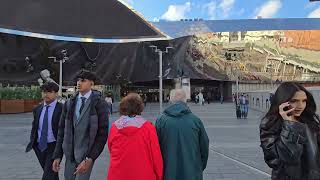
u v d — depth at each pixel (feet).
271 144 9.07
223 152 38.81
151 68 230.89
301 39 239.09
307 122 9.21
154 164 13.64
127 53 229.45
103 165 31.58
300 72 239.30
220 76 237.04
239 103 95.55
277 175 9.15
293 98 9.09
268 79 238.89
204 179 25.98
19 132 64.80
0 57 176.65
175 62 228.43
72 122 16.65
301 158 8.83
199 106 170.91
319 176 8.74
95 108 16.51
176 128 14.57
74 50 200.95
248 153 38.06
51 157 19.03
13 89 136.77
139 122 13.70
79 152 16.28
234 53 237.86
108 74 225.15
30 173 28.50
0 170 29.76
